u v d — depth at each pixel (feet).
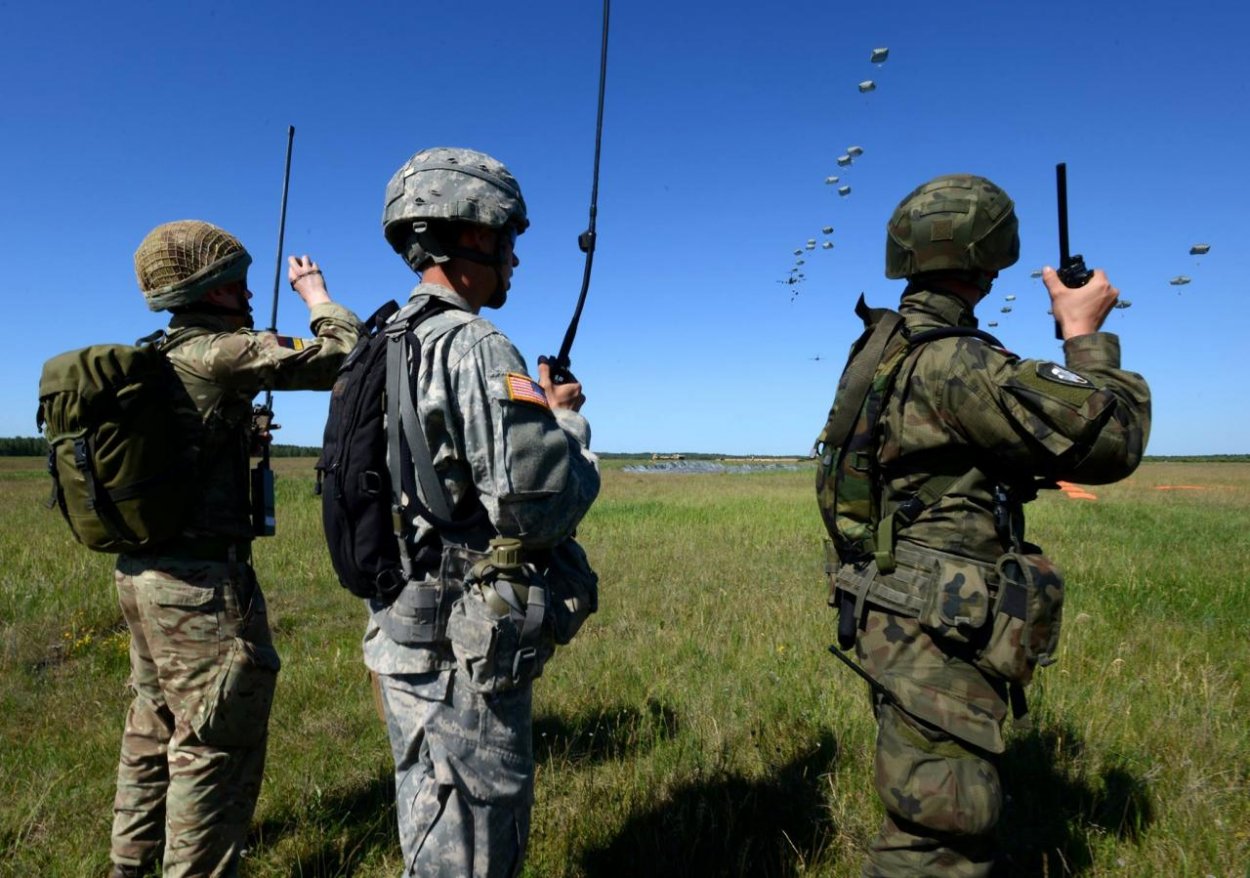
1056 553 28.48
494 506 5.54
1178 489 86.22
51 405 7.32
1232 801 9.04
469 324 5.75
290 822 9.78
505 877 5.74
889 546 6.43
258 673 7.70
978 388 5.96
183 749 7.53
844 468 6.78
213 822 7.52
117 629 19.19
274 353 7.64
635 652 16.21
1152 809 8.96
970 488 6.23
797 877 8.21
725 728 11.54
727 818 9.19
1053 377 5.63
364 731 12.42
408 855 5.55
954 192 6.56
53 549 29.40
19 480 104.01
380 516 5.68
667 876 8.32
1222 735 10.65
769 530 39.96
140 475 7.20
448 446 5.62
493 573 5.62
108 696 14.47
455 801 5.49
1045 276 6.46
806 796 9.65
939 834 5.98
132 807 8.34
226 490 7.82
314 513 44.50
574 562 6.40
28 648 17.10
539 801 9.86
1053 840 8.57
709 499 67.10
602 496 72.02
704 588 23.95
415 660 5.62
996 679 6.17
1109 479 5.76
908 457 6.40
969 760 5.98
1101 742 10.46
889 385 6.47
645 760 10.75
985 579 6.09
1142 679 13.09
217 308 8.39
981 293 6.97
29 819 9.50
